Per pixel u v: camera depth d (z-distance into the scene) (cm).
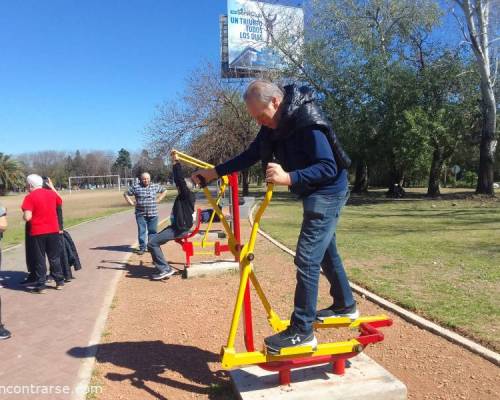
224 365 333
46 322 574
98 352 471
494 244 1033
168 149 3406
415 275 733
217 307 611
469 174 4709
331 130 329
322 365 385
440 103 2686
